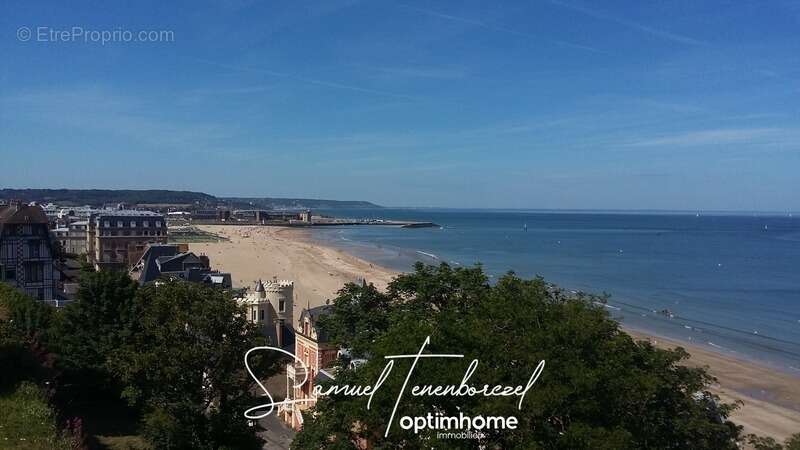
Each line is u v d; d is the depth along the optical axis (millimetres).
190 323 34094
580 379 24859
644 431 27641
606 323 31531
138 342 35969
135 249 145125
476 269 37312
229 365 34781
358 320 36625
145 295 39906
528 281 34688
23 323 46219
